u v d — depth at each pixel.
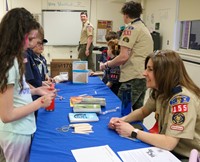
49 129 1.55
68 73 3.02
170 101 1.42
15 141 1.44
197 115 1.40
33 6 7.11
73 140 1.41
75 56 7.60
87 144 1.36
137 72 2.67
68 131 1.53
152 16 6.69
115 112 1.90
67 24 7.36
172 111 1.38
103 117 1.79
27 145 1.48
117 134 1.50
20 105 1.41
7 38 1.27
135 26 2.62
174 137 1.34
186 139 1.43
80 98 2.10
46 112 1.87
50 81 2.70
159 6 6.25
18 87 1.37
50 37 7.37
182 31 5.46
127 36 2.62
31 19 1.34
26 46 1.35
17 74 1.31
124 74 2.76
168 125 1.39
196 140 1.43
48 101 1.50
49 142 1.38
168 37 5.83
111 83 3.11
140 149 1.32
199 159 1.15
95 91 2.54
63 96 2.34
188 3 4.96
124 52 2.65
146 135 1.40
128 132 1.45
